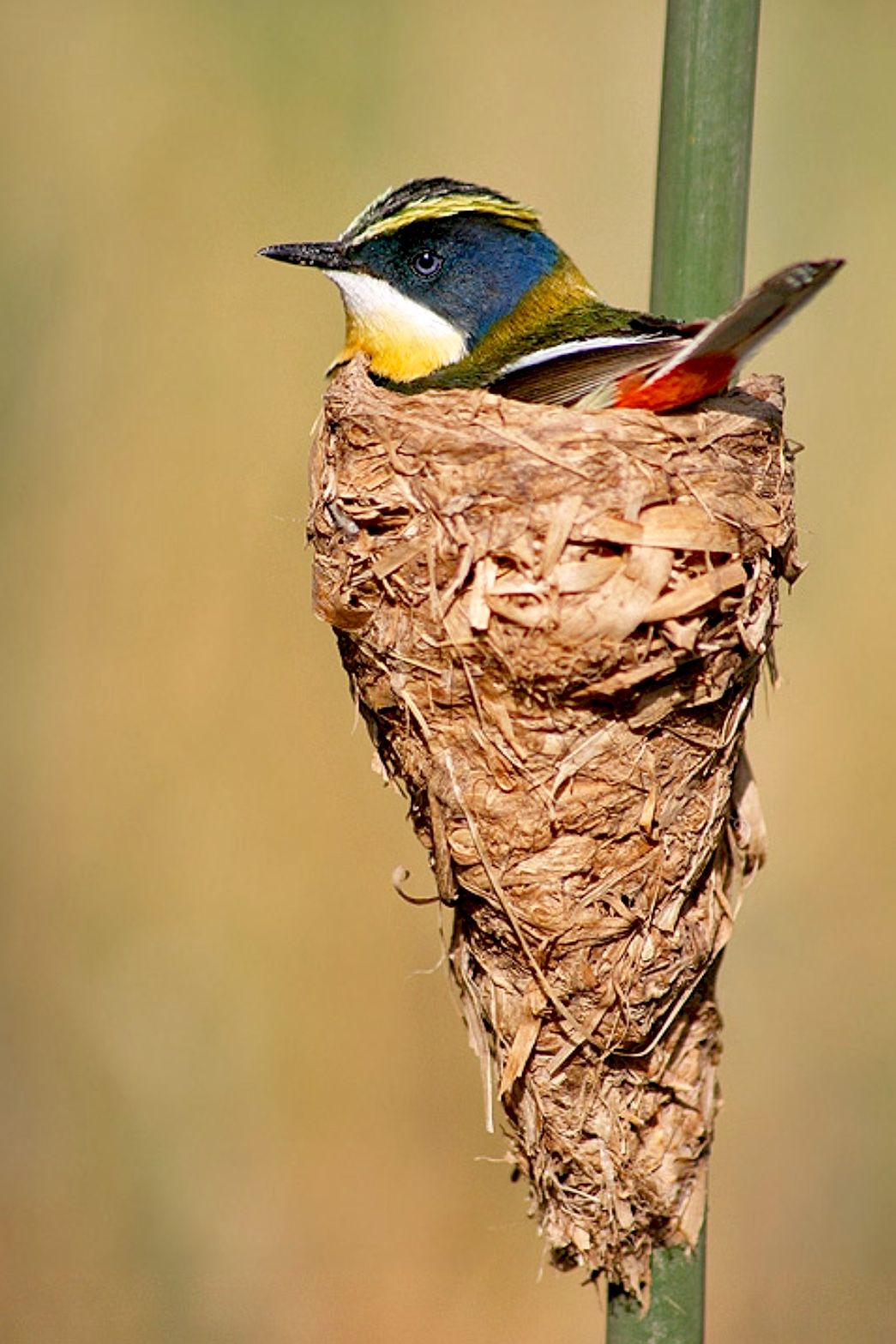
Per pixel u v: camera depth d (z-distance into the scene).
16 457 14.27
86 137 14.30
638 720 7.49
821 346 14.77
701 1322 8.26
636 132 14.91
